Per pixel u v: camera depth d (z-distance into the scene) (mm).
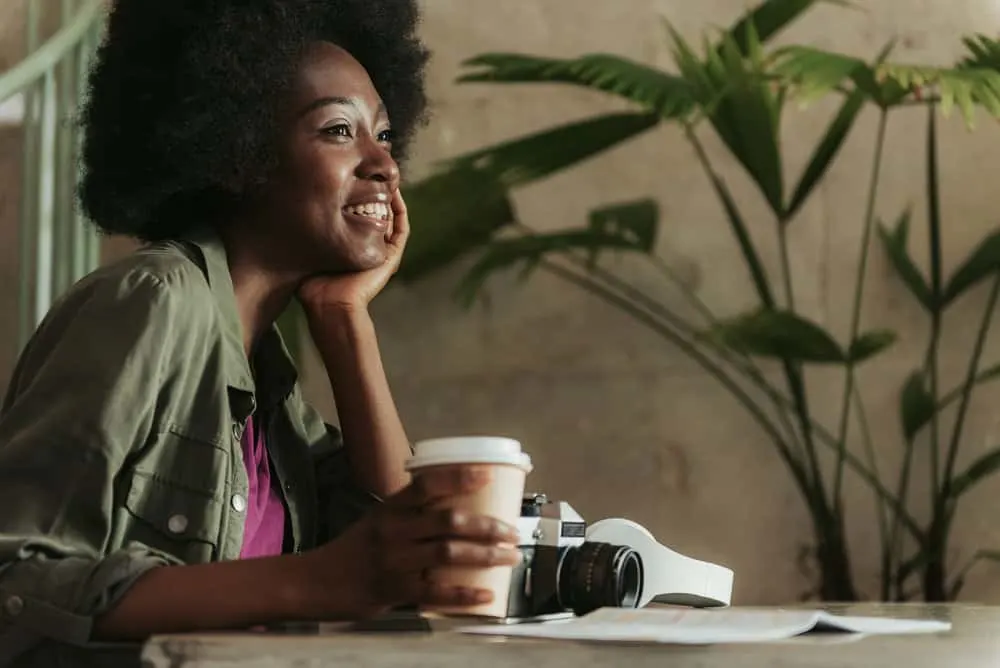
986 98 2516
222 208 1384
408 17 1741
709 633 846
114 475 1060
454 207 3008
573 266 3307
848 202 3150
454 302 3352
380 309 3389
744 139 2887
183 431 1146
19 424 1068
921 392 2855
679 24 3334
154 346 1098
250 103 1346
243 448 1343
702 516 3145
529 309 3312
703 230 3229
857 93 2838
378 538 901
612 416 3234
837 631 930
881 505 2891
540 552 1105
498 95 3408
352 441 1474
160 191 1382
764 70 2779
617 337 3254
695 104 2742
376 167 1385
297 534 1408
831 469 3072
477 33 3438
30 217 2736
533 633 848
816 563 3057
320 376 3354
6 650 993
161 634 933
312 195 1357
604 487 3215
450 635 855
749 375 3039
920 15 3182
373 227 1397
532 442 3273
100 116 1435
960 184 3094
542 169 2967
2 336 3289
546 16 3408
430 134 3430
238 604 933
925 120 3123
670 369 3211
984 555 2834
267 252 1379
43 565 986
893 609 1404
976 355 2867
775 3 3016
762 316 2771
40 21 3346
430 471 888
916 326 3070
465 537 877
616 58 2838
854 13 3215
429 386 3348
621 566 1097
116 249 3484
